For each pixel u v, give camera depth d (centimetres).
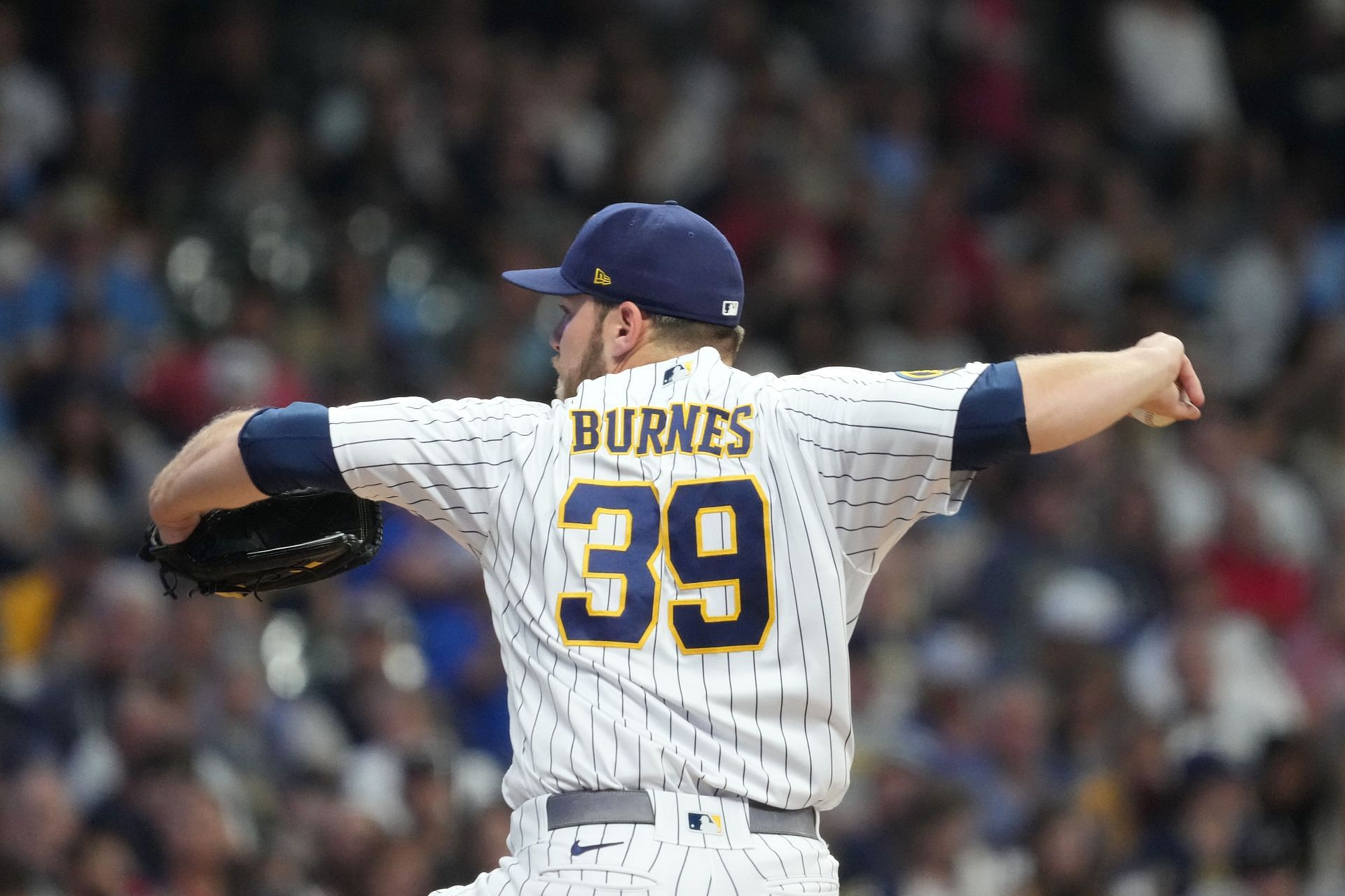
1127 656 3897
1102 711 3581
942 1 5750
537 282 1272
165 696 2838
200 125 4419
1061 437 1134
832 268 4850
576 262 1262
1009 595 3919
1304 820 3231
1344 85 6078
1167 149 5878
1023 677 3709
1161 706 3772
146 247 4088
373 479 1193
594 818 1118
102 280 3925
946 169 5272
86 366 3653
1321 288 5441
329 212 4422
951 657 3497
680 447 1178
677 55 5272
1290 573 4400
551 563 1165
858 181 5062
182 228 4181
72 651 3030
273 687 3108
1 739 2762
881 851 2944
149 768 2653
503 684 3375
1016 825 3234
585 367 1256
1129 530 4209
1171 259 5447
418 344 4216
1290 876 3188
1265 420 4891
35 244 3969
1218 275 5425
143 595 2955
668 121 5003
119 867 2556
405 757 2739
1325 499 4716
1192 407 1195
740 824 1121
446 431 1199
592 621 1147
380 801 2939
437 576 3481
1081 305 5197
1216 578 4325
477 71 4769
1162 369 1158
